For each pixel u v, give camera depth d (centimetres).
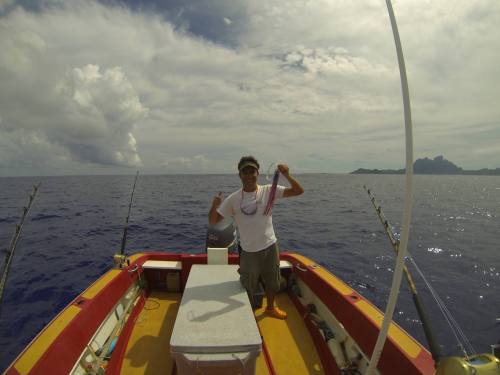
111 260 812
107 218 1502
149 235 1116
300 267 362
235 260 370
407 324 526
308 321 305
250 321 214
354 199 2845
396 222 1602
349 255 905
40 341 210
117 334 282
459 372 109
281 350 273
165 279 376
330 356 254
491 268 836
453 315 560
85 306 255
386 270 774
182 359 190
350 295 276
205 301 238
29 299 580
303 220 1560
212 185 5166
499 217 1903
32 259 818
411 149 114
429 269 821
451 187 6488
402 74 117
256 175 262
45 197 2745
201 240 1044
